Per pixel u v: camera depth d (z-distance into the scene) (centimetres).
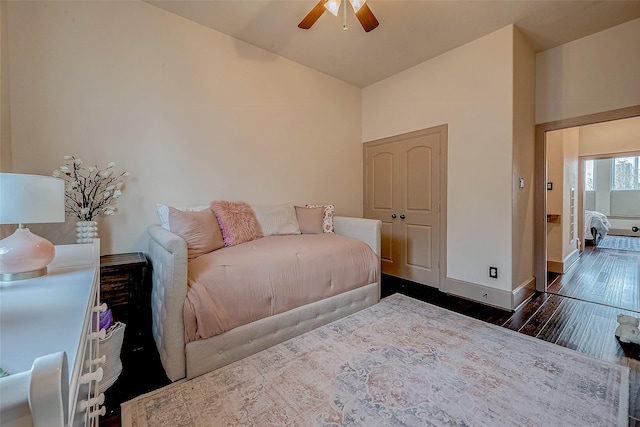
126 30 224
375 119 392
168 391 148
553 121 289
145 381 158
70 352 52
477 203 282
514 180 261
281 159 325
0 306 73
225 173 282
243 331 175
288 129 330
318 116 359
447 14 240
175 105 249
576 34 265
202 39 262
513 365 167
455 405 136
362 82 389
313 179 357
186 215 211
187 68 254
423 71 329
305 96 344
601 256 473
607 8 229
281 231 294
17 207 96
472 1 224
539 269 306
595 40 263
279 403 138
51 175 198
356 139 404
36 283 93
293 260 208
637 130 446
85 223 197
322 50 303
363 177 413
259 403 138
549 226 384
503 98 261
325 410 133
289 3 231
